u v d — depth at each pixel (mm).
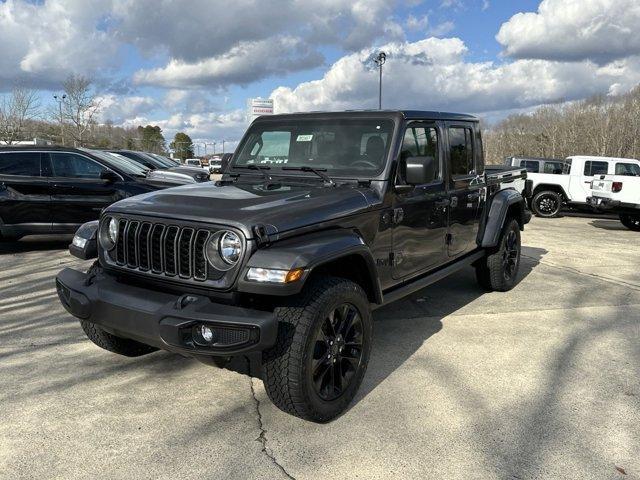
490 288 6008
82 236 3650
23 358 4027
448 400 3420
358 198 3559
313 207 3229
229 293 2875
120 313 2982
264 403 3365
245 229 2826
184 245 3004
